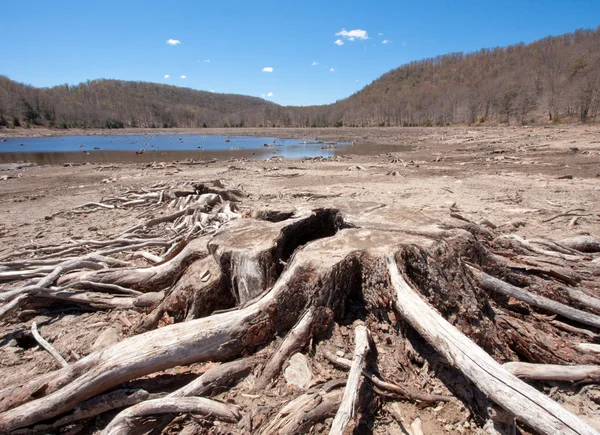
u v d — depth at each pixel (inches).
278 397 104.0
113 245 258.5
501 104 2758.4
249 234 160.6
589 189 464.4
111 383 104.0
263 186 586.9
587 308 141.3
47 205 464.1
